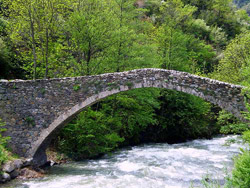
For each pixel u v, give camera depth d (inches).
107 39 520.1
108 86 364.2
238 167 192.1
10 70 617.0
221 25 1744.6
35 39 515.8
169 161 450.3
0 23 635.5
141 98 532.4
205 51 1267.2
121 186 307.3
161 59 751.1
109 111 560.7
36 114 380.8
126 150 565.6
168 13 1192.2
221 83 331.9
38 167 378.3
